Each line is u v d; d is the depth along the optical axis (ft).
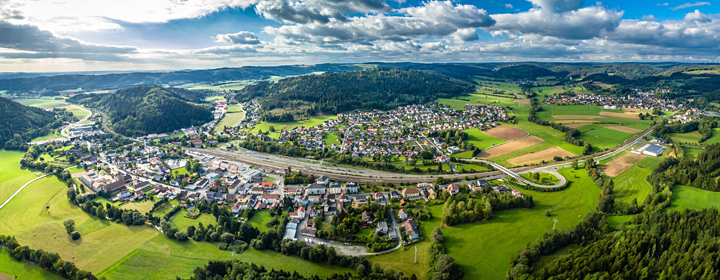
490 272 400.88
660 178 606.14
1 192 644.27
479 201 583.99
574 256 384.47
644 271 341.21
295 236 489.67
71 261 430.61
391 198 604.49
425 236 480.64
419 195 616.80
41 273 406.00
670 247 381.40
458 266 404.36
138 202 607.37
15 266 418.10
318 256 426.92
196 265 422.41
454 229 494.18
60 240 478.18
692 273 328.29
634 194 595.88
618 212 523.29
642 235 404.57
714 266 336.08
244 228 475.72
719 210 490.08
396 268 410.93
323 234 481.46
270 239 466.29
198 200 615.98
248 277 378.94
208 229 491.72
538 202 588.09
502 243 456.04
